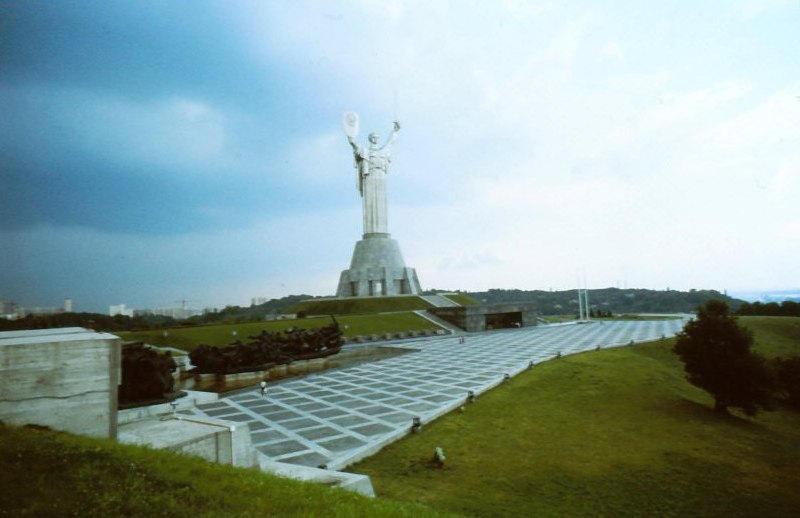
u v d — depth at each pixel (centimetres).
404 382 3394
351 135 9656
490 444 2111
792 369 3691
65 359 1238
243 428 1381
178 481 888
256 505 861
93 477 831
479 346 5616
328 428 2255
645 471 1941
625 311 19800
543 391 3023
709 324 3100
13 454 852
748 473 2034
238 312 11000
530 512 1552
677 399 3109
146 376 2536
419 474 1780
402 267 9869
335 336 5047
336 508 915
